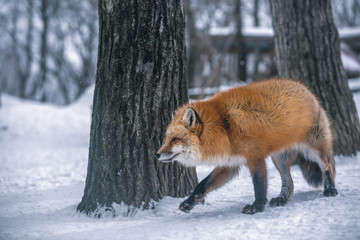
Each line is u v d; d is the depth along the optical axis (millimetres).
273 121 8156
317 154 9258
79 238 6723
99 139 8719
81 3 58906
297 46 14258
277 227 6707
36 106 45562
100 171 8633
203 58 40906
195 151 7984
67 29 64000
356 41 41250
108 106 8633
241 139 8039
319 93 14008
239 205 8828
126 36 8500
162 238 6406
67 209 9430
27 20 64188
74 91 72188
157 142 8750
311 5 14180
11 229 7531
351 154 13867
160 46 8680
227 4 45344
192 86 35656
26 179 15469
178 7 8883
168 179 8922
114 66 8586
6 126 37062
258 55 47531
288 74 14445
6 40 67125
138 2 8461
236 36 40438
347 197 8586
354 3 68688
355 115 14484
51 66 69250
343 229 6258
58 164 19609
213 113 8156
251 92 8461
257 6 57906
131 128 8562
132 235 6719
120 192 8477
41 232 7234
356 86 30562
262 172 8180
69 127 38281
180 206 8227
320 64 14109
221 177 8625
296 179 11570
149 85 8641
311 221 6883
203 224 7172
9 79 76188
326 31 14289
